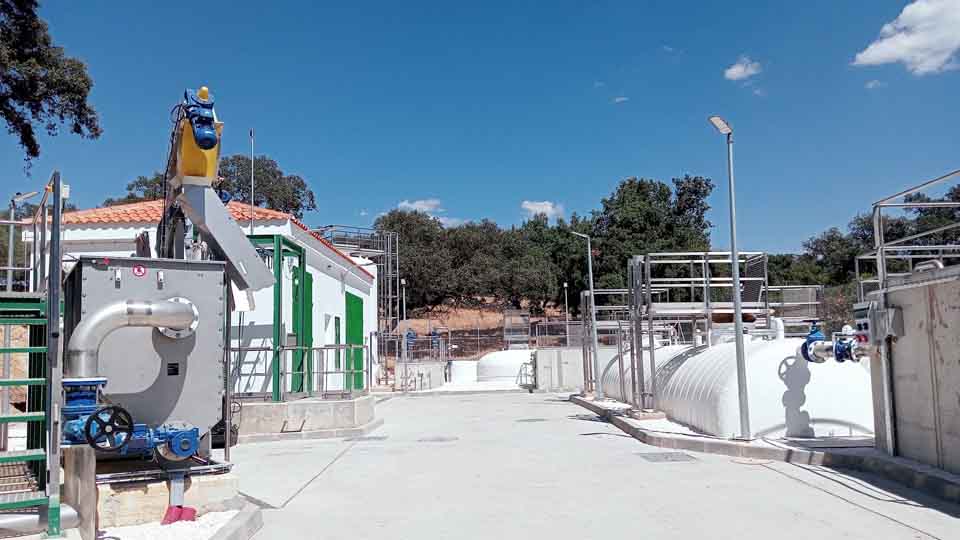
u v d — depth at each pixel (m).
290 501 9.06
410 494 9.41
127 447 6.75
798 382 12.56
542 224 72.12
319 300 22.27
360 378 27.00
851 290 38.22
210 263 7.56
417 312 64.69
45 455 6.03
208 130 7.89
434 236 66.31
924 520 7.48
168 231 9.28
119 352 7.16
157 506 7.05
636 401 17.80
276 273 16.38
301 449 13.95
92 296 6.93
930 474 8.76
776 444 11.79
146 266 7.21
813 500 8.52
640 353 16.78
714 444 12.30
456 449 13.56
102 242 19.25
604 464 11.43
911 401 9.71
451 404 25.89
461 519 7.96
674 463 11.35
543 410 22.34
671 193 61.50
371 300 33.03
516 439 14.96
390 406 25.45
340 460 12.46
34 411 7.36
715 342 18.48
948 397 8.85
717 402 12.96
